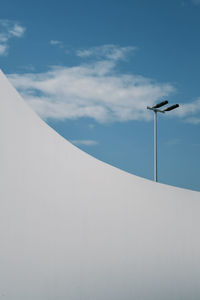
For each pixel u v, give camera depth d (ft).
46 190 16.31
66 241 16.85
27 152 15.79
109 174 20.53
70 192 17.69
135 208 21.66
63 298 16.19
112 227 19.79
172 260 23.38
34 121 16.67
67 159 18.02
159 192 23.93
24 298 14.37
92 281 17.89
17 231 14.52
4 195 14.28
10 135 15.15
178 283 23.41
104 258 18.89
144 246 21.67
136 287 20.53
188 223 25.25
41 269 15.33
